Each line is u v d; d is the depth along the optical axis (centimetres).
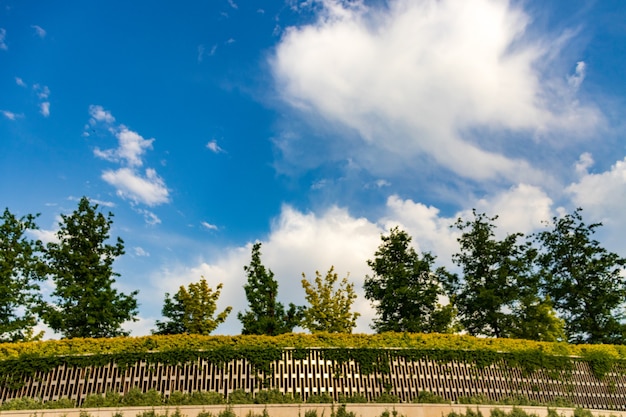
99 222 2458
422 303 2544
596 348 2089
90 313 2219
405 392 1788
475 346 1955
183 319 2391
